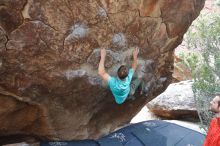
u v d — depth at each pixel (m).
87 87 5.07
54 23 4.28
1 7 3.88
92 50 4.79
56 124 5.23
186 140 6.14
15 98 4.54
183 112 7.75
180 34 5.84
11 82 4.34
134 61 5.34
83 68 4.86
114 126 6.29
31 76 4.44
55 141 5.47
